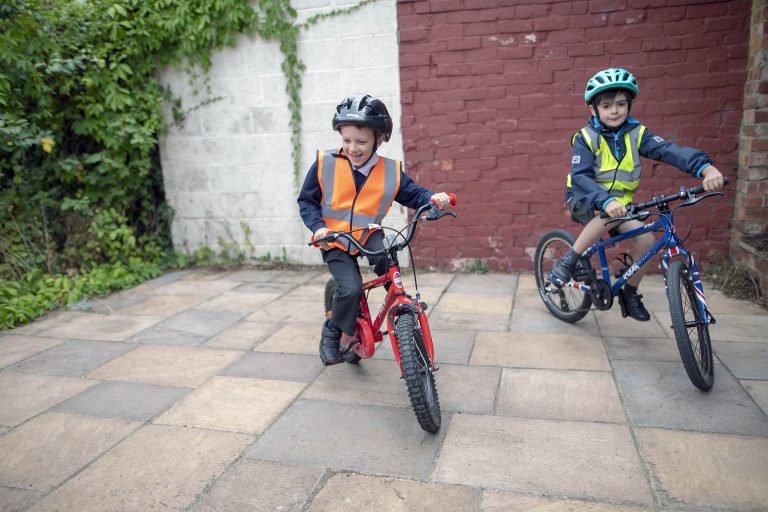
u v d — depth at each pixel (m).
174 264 6.19
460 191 5.36
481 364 3.37
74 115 5.50
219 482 2.31
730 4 4.51
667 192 4.94
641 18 4.68
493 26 4.96
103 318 4.54
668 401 2.80
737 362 3.20
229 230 6.11
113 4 5.43
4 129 4.62
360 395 3.05
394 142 5.39
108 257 5.77
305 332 4.07
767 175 4.46
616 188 3.33
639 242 3.30
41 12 5.02
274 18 5.39
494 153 5.21
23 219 5.29
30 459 2.53
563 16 4.81
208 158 5.97
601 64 4.83
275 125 5.71
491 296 4.71
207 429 2.74
